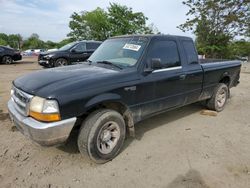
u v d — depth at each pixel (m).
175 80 4.14
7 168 3.05
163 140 4.00
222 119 5.16
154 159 3.37
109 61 3.88
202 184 2.81
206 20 22.94
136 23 35.47
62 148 3.60
